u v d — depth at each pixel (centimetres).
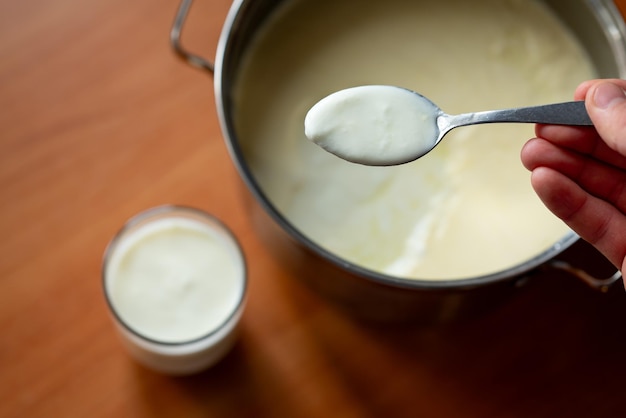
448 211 52
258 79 54
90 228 56
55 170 56
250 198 48
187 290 53
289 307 55
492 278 45
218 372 54
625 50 50
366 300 50
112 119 57
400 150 42
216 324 53
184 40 58
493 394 54
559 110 43
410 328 55
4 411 52
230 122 47
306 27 56
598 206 45
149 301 53
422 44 56
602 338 56
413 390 54
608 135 41
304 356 55
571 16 55
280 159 53
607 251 47
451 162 53
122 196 56
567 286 56
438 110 43
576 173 47
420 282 45
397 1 56
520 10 56
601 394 54
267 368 54
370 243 51
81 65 58
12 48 57
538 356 55
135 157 57
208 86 58
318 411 54
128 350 53
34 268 55
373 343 55
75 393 53
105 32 58
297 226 51
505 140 54
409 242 51
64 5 58
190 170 57
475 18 56
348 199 52
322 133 42
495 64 55
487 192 53
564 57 55
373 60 55
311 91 54
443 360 55
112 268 53
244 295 52
